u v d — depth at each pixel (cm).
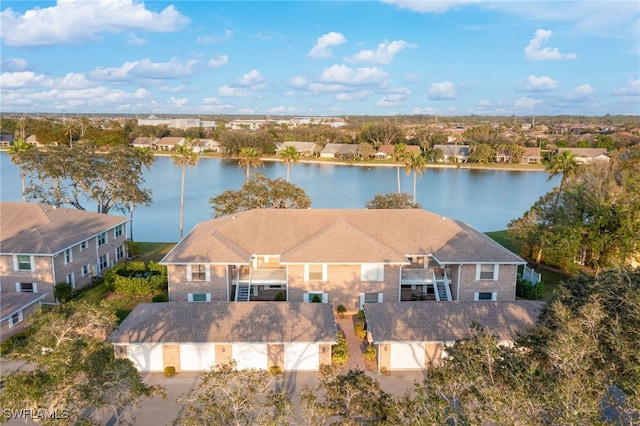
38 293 3528
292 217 4150
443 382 1689
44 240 3878
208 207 8350
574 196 4512
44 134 13588
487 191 10569
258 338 2802
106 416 2323
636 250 4147
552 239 4444
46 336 1758
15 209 4253
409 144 18388
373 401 1658
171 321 2886
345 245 3675
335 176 12544
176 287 3647
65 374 1606
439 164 15088
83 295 4003
